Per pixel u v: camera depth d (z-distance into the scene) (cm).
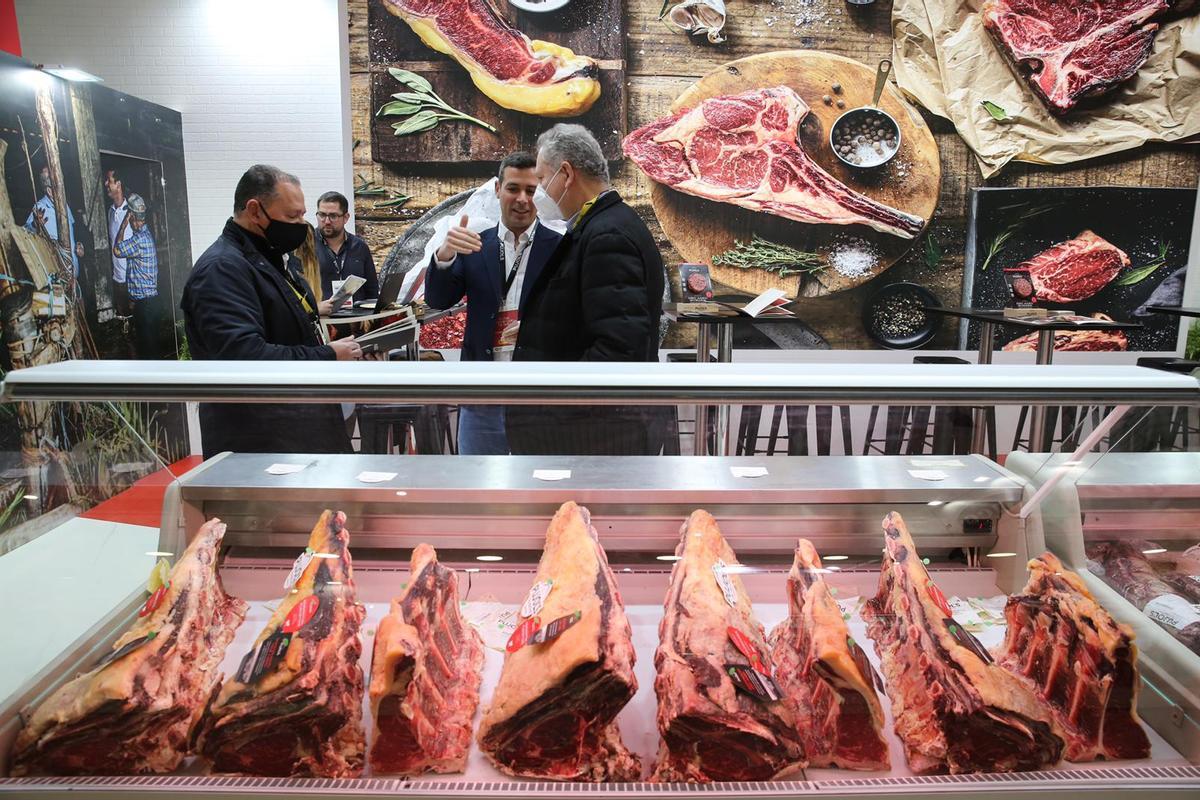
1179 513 155
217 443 167
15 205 359
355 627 127
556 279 238
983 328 451
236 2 490
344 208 472
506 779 112
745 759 111
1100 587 144
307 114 504
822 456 175
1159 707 125
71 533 149
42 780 110
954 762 115
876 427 180
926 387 131
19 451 153
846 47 502
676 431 169
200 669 126
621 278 228
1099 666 121
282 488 156
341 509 157
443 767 113
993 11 496
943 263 529
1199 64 501
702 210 517
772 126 508
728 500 157
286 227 253
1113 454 155
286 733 111
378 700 110
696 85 502
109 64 497
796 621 135
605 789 109
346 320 282
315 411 164
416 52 493
